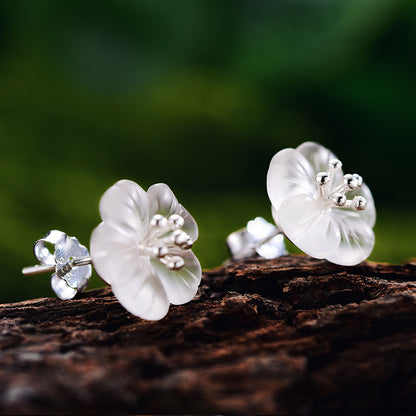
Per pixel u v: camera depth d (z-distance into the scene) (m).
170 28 0.30
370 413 0.10
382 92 0.28
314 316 0.11
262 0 0.30
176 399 0.10
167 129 0.24
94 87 0.28
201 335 0.11
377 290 0.12
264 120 0.27
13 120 0.23
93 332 0.11
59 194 0.18
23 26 0.29
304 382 0.10
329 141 0.28
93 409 0.10
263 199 0.21
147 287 0.11
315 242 0.12
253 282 0.12
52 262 0.12
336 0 0.29
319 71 0.29
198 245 0.16
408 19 0.27
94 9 0.29
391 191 0.26
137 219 0.11
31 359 0.11
